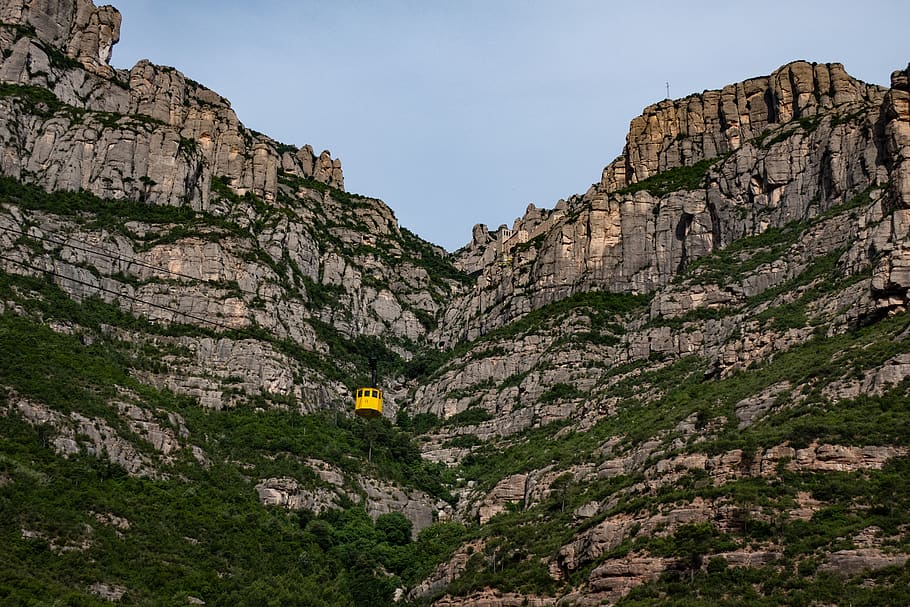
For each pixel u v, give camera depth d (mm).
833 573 118875
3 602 122500
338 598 155500
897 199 168500
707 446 143875
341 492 183125
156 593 139875
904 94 188125
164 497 161500
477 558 158750
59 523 143125
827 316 168750
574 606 132375
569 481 168000
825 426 135625
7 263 194500
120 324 199500
